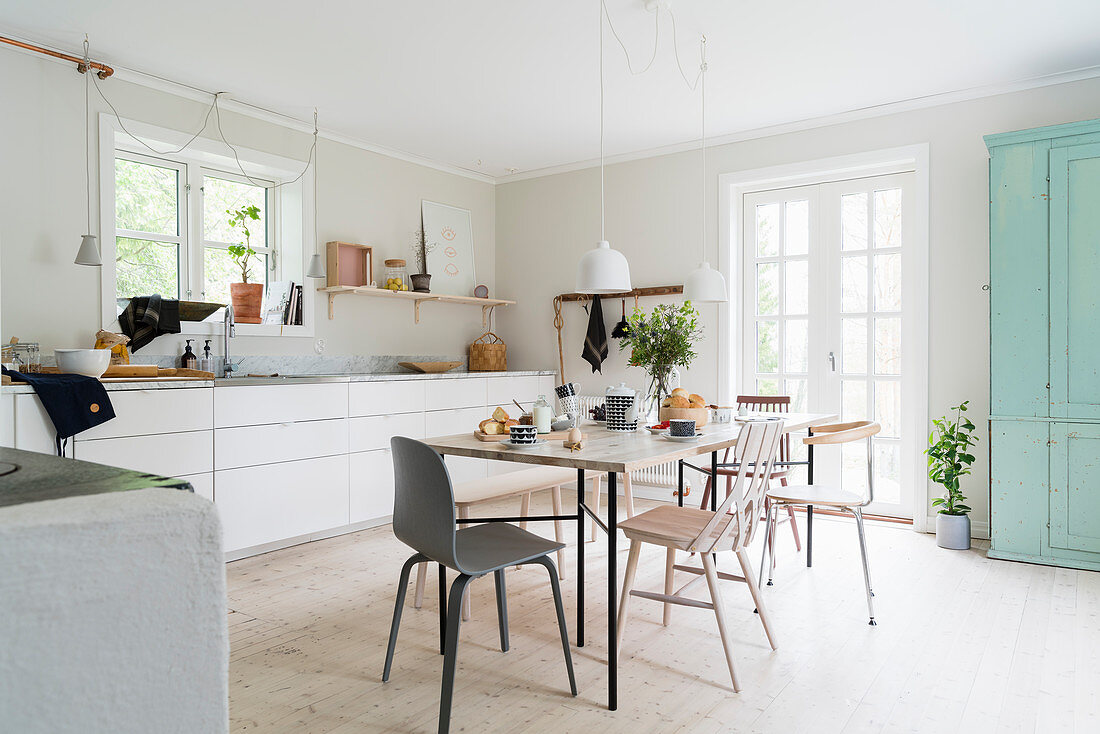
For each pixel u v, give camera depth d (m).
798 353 4.76
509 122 4.54
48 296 3.38
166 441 3.25
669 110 4.34
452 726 1.99
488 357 5.54
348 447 4.10
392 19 3.13
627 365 5.26
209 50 3.43
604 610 2.94
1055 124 3.58
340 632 2.69
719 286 3.45
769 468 2.49
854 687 2.22
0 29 3.16
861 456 4.53
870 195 4.49
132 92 3.69
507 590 3.20
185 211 4.09
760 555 3.71
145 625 0.51
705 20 3.15
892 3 3.00
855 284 4.55
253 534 3.62
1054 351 3.41
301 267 4.51
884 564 3.51
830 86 3.94
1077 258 3.36
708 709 2.08
